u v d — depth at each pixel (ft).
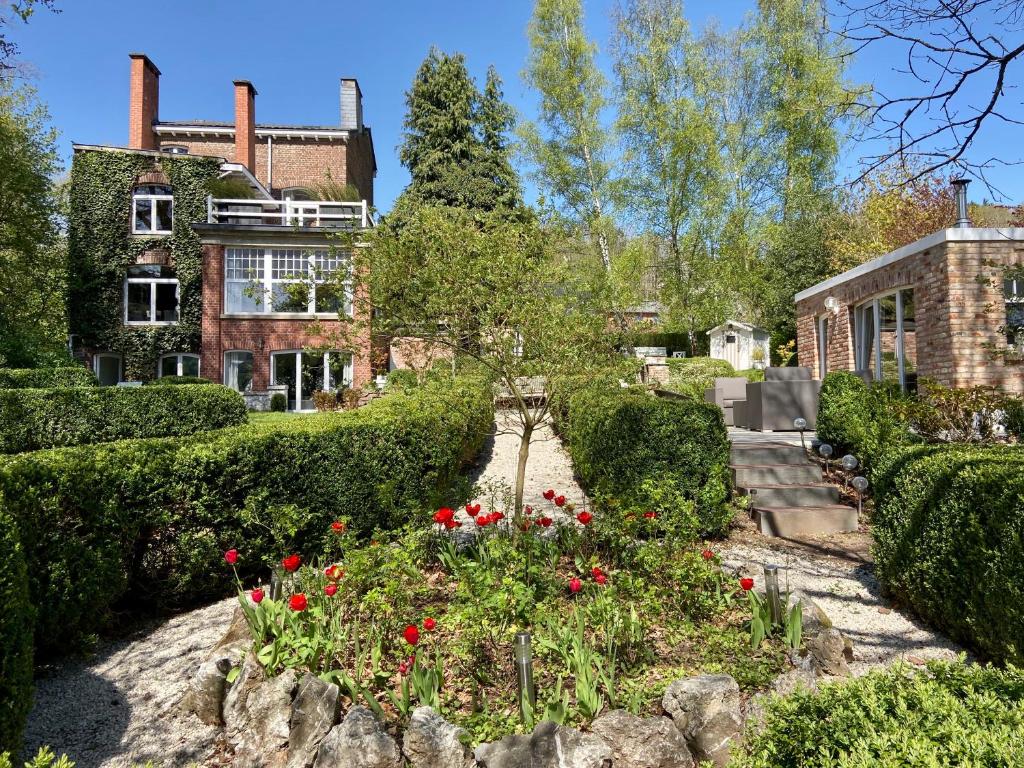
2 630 7.69
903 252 29.37
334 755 7.48
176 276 66.23
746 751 7.16
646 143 65.00
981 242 26.02
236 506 14.70
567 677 8.98
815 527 19.26
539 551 12.69
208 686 9.58
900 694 5.52
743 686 8.75
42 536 11.00
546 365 13.46
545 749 7.31
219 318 58.59
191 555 13.74
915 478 13.17
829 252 64.18
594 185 64.54
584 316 14.30
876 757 4.89
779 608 10.29
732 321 76.69
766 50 62.49
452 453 22.29
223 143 79.87
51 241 70.79
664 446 18.49
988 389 20.74
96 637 11.89
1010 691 5.71
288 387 58.95
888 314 31.86
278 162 85.46
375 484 17.61
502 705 8.36
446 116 90.02
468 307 13.41
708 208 61.00
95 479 12.04
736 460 22.93
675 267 65.57
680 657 9.56
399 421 18.75
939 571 11.99
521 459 14.94
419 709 7.74
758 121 68.49
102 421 36.35
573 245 15.11
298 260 59.57
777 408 31.07
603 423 20.65
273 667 9.20
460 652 9.02
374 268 13.51
